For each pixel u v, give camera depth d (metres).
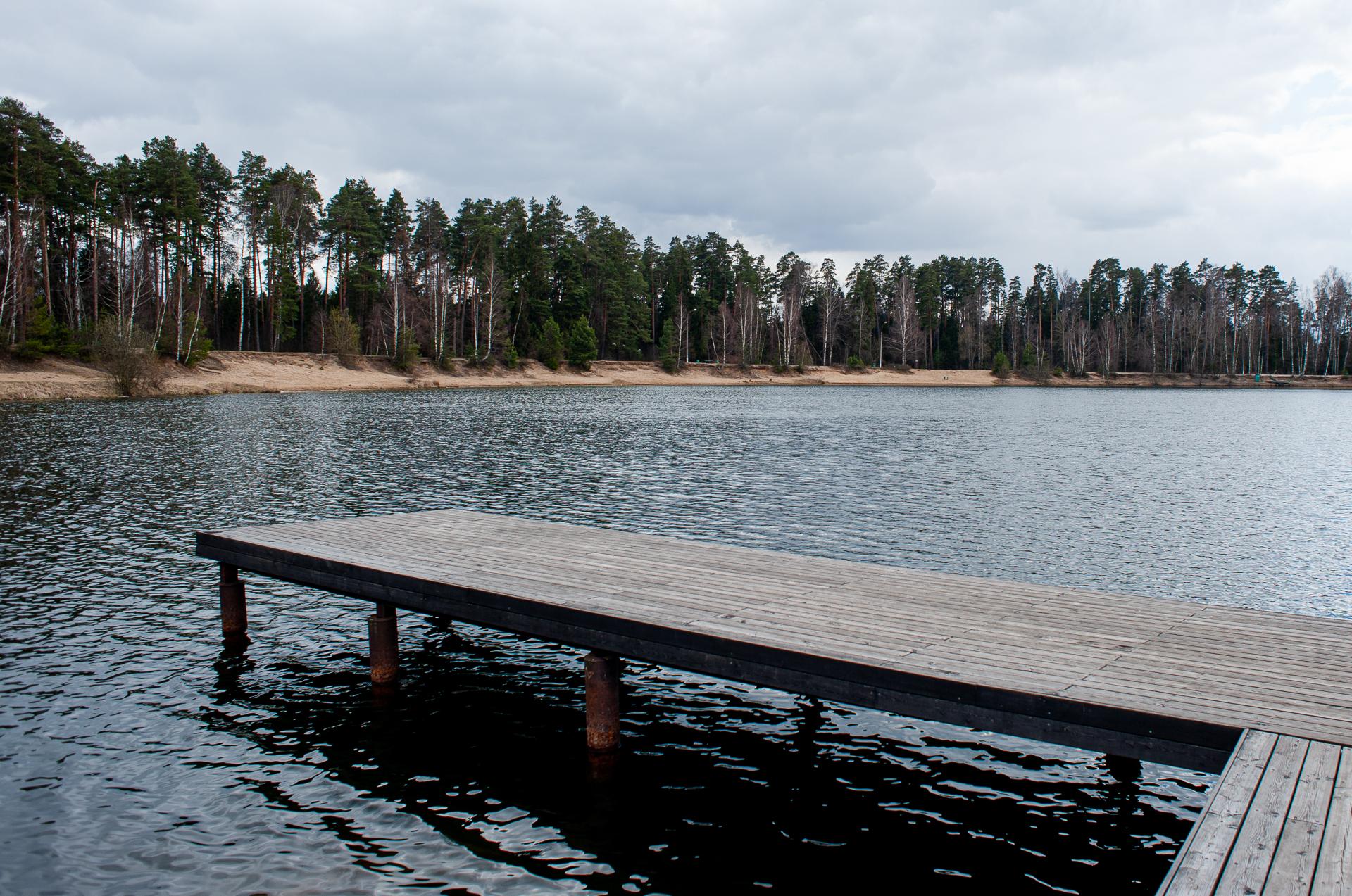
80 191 66.06
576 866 6.04
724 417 50.94
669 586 8.73
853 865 6.12
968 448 35.31
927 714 6.20
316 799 6.97
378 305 88.19
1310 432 44.47
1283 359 128.62
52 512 19.02
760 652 6.84
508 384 88.44
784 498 22.22
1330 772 4.73
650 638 7.38
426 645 10.89
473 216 99.06
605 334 109.56
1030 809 7.01
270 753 7.80
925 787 7.37
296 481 24.11
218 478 24.30
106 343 55.06
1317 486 25.34
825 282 125.88
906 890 5.82
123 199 70.31
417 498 21.61
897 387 104.81
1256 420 53.78
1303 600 13.60
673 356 105.81
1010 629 7.36
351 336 79.50
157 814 6.68
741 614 7.73
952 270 141.00
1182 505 21.94
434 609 8.88
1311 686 6.00
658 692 9.44
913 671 6.23
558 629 7.96
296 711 8.80
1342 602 13.52
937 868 6.11
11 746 7.82
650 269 124.81
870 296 123.25
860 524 19.06
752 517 19.62
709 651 7.07
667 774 7.50
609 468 27.77
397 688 9.48
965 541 17.42
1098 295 140.88
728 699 9.26
